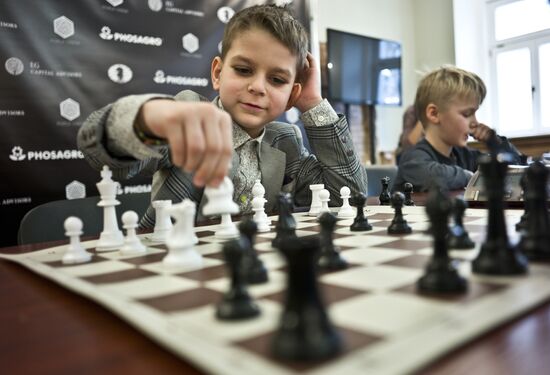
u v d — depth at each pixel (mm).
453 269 501
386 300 468
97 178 2414
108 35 2430
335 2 4266
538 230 618
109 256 823
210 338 374
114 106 927
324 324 346
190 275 638
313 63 1658
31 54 2223
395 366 306
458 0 4594
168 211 742
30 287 617
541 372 308
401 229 930
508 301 441
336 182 1613
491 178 571
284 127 1790
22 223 1303
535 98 4621
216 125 775
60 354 378
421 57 4961
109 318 471
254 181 1542
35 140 2250
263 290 534
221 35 2799
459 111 2166
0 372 345
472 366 322
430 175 2033
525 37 4633
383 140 4617
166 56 2611
